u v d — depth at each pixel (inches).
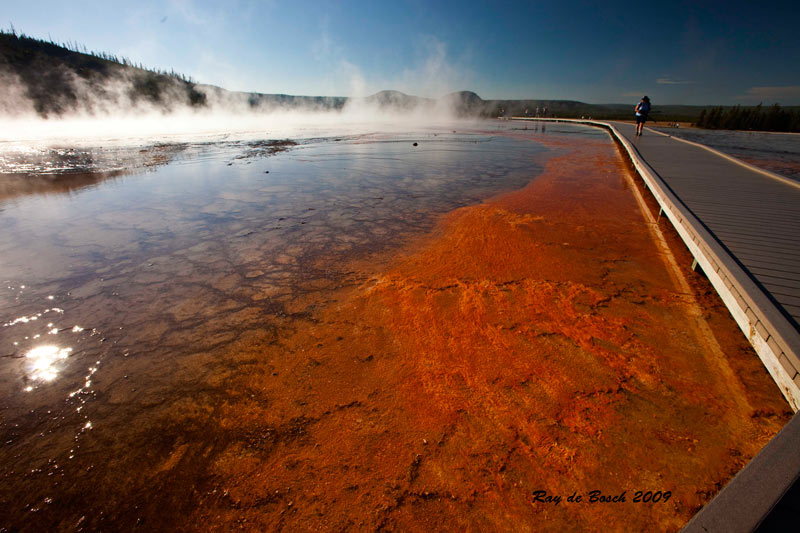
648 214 226.2
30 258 165.5
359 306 127.6
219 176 353.1
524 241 182.2
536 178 343.9
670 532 56.7
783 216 150.1
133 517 62.7
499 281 142.3
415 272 152.2
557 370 94.0
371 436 76.8
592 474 66.9
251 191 293.3
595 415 79.7
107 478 69.2
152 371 97.4
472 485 65.9
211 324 118.1
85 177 346.0
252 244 183.3
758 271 102.8
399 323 117.0
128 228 205.3
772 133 776.3
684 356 97.7
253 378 94.7
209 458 73.1
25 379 94.3
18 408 85.3
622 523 58.5
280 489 66.6
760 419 76.9
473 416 80.8
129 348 106.4
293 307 127.7
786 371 73.2
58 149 543.2
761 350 83.1
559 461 69.7
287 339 110.3
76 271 153.2
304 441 76.3
